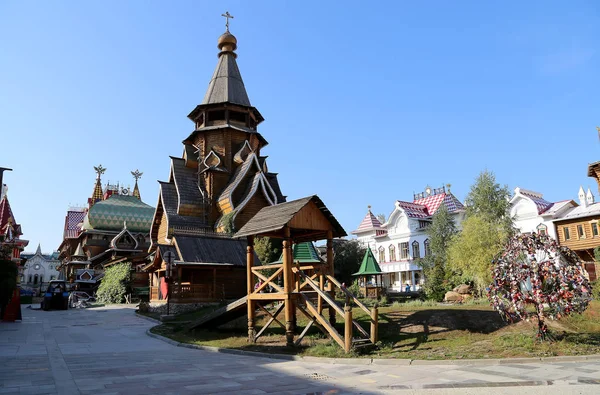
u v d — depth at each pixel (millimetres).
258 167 45344
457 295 29391
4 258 26906
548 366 9898
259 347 14453
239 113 48906
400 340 14227
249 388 8422
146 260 47031
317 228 16094
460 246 30734
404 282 56219
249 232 16016
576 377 8609
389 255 58219
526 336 12984
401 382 8867
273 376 9719
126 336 19234
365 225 62688
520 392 7703
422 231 54031
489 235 30031
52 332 20453
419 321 15906
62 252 92562
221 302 30906
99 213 71750
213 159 45781
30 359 12234
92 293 61219
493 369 9797
